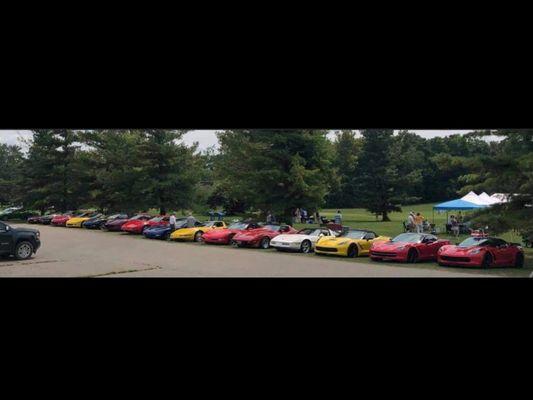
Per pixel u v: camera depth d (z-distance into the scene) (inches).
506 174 613.3
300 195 1112.2
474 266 565.3
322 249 688.4
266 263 593.0
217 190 1808.6
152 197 1391.5
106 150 1568.7
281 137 1101.1
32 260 609.3
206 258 643.5
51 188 1692.9
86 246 811.4
